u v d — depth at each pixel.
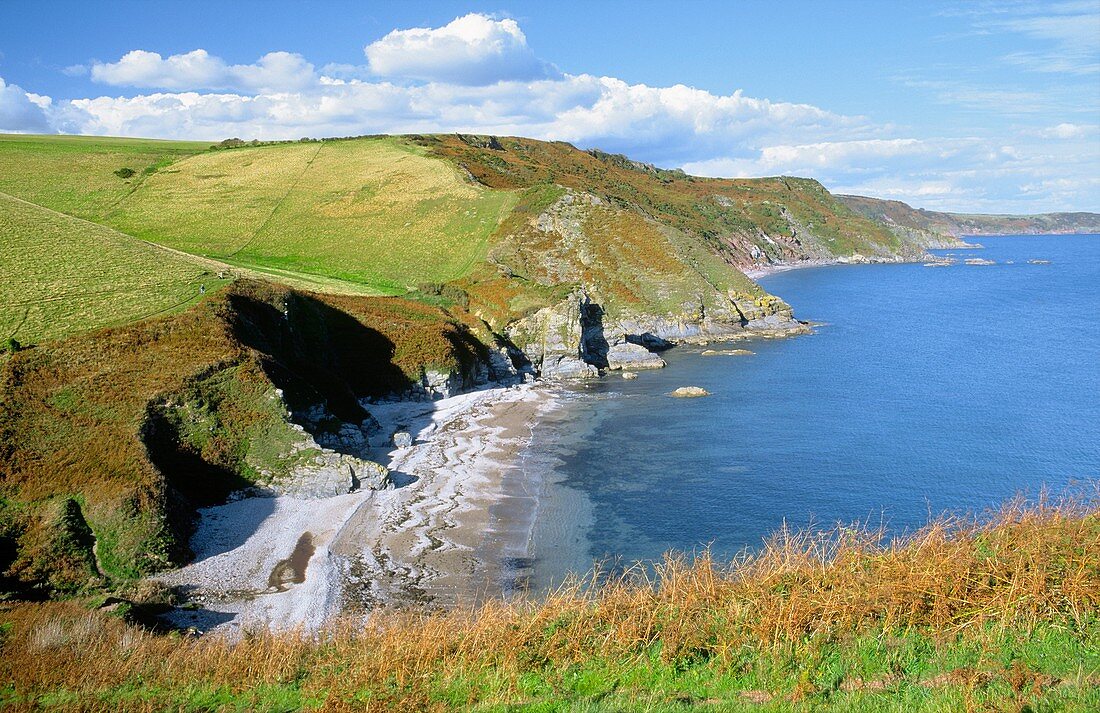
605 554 40.34
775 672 15.58
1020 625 16.19
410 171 142.88
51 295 65.56
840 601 17.45
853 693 14.45
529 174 159.25
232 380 53.91
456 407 74.38
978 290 168.12
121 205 128.62
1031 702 13.41
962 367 87.12
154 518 40.06
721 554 39.44
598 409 72.94
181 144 169.88
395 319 85.38
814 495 47.50
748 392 77.81
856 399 73.12
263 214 127.19
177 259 82.12
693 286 113.19
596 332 99.19
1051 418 64.25
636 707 14.73
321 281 99.62
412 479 53.03
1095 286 175.00
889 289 171.62
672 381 85.31
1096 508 20.34
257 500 48.12
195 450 49.19
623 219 123.19
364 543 42.41
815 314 132.75
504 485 51.59
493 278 105.75
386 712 15.57
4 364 51.00
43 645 22.36
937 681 14.66
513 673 16.83
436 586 37.19
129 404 49.03
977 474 50.38
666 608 18.55
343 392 67.19
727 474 52.22
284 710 16.59
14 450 43.22
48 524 38.25
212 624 33.22
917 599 17.00
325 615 33.88
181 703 17.33
